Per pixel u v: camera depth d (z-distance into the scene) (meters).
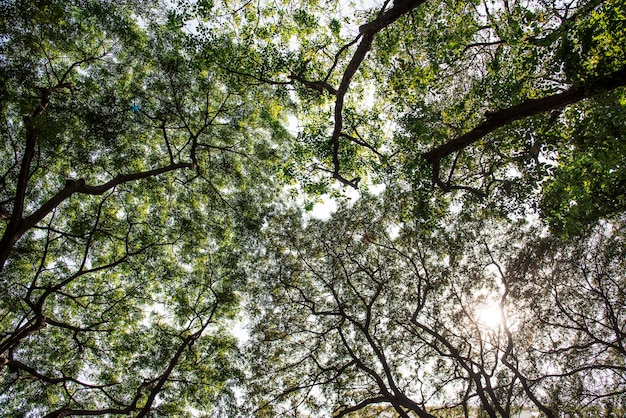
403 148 12.76
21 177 11.75
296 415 16.83
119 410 12.84
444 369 18.02
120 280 16.81
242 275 17.11
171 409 15.35
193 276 17.25
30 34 12.68
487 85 11.16
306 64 15.12
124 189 16.77
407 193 15.23
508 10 11.13
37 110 12.35
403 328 17.94
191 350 16.11
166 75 15.61
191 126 17.19
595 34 9.09
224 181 18.27
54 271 15.96
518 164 11.52
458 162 13.58
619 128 9.13
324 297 18.30
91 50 15.62
